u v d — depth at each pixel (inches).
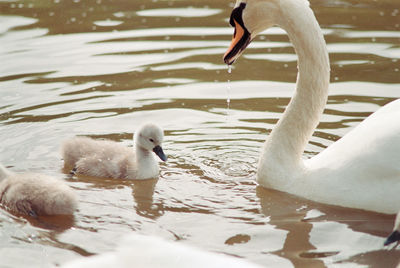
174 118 559.2
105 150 500.7
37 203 424.5
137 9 817.5
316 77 454.3
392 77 615.2
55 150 513.3
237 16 467.8
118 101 583.2
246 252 375.2
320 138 524.4
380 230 396.5
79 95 591.2
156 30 738.2
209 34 723.4
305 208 428.5
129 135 534.9
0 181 460.8
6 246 380.8
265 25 467.2
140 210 430.9
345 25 749.3
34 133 530.0
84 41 707.4
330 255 371.6
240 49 473.4
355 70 633.0
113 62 658.2
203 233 397.7
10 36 717.3
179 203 442.0
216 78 626.5
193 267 226.1
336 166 431.8
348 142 440.8
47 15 790.5
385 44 690.8
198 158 507.5
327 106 569.0
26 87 601.0
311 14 452.8
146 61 660.1
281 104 579.2
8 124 537.6
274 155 459.8
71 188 458.6
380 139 418.3
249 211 427.2
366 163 417.1
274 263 362.9
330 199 427.8
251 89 605.6
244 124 550.9
